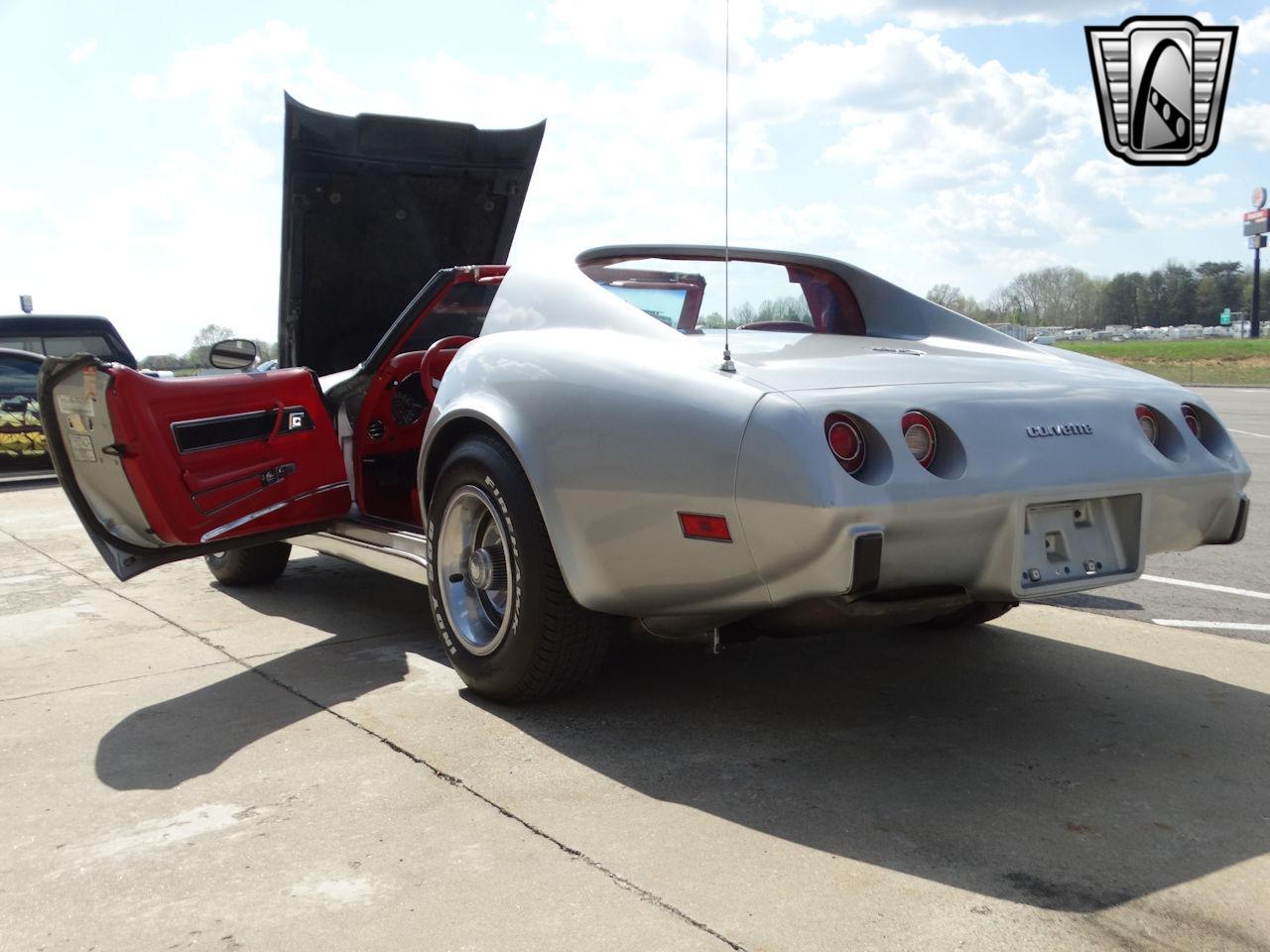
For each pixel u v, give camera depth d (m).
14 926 1.71
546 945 1.62
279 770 2.33
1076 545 2.35
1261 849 1.92
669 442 2.24
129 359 10.87
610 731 2.54
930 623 3.43
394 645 3.37
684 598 2.35
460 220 4.59
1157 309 111.62
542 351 2.62
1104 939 1.62
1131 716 2.65
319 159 4.02
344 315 4.54
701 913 1.70
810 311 3.14
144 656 3.30
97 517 3.28
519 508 2.56
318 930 1.67
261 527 3.28
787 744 2.46
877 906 1.72
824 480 2.02
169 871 1.88
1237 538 2.69
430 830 2.02
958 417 2.22
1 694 2.95
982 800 2.14
